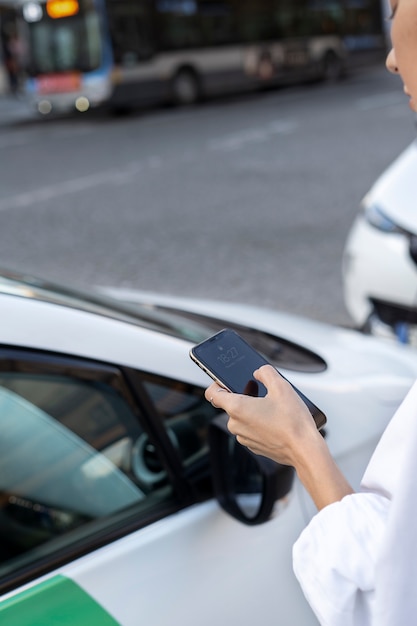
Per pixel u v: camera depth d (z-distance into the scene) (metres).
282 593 1.54
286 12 17.84
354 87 18.70
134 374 1.54
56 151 11.63
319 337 2.36
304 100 16.58
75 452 1.49
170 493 1.54
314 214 7.45
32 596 1.32
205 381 1.65
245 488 1.55
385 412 1.88
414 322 3.46
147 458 1.55
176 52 15.57
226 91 16.94
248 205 7.88
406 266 3.44
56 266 6.11
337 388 1.87
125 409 1.54
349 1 19.72
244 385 1.06
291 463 0.98
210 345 1.10
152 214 7.66
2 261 6.25
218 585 1.46
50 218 7.61
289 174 9.27
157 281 5.72
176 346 1.64
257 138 11.93
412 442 0.82
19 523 1.44
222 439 1.49
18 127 15.02
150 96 15.32
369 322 3.64
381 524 0.87
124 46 14.63
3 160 11.03
